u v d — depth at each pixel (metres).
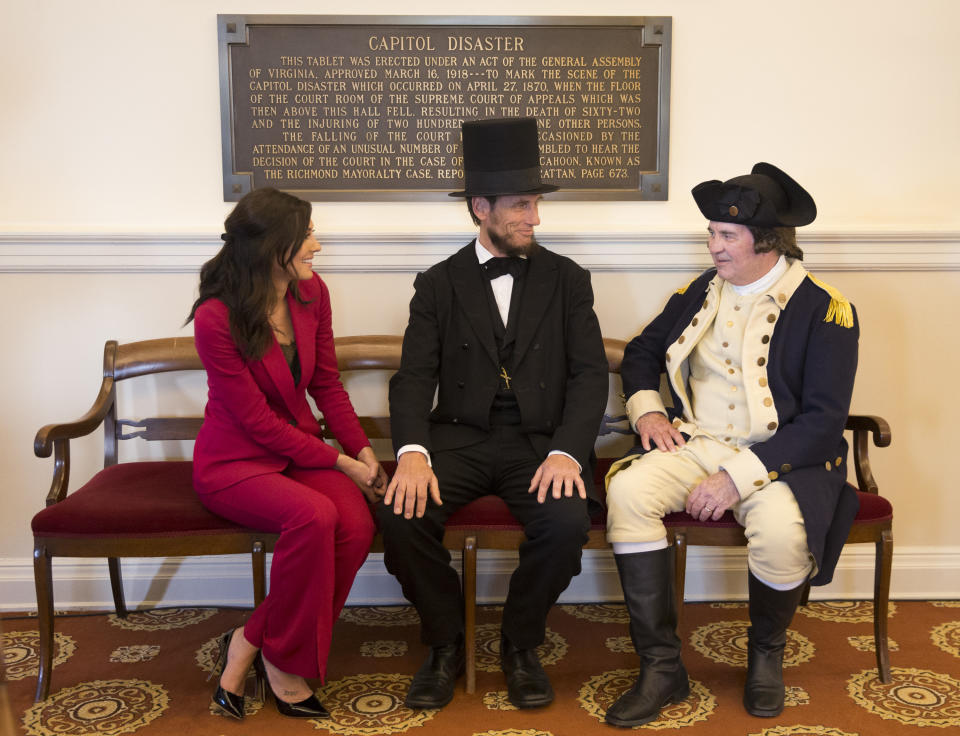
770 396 2.38
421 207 2.90
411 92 2.84
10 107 2.78
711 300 2.51
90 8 2.76
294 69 2.80
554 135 2.87
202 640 2.69
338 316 2.89
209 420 2.35
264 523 2.21
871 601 2.99
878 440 2.49
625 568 2.30
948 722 2.20
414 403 2.44
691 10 2.84
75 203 2.84
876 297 2.91
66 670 2.48
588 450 2.37
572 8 2.83
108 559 2.86
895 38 2.86
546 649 2.62
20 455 2.89
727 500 2.27
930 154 2.91
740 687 2.39
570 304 2.54
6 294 2.82
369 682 2.42
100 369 2.86
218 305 2.21
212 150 2.84
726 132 2.89
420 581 2.30
